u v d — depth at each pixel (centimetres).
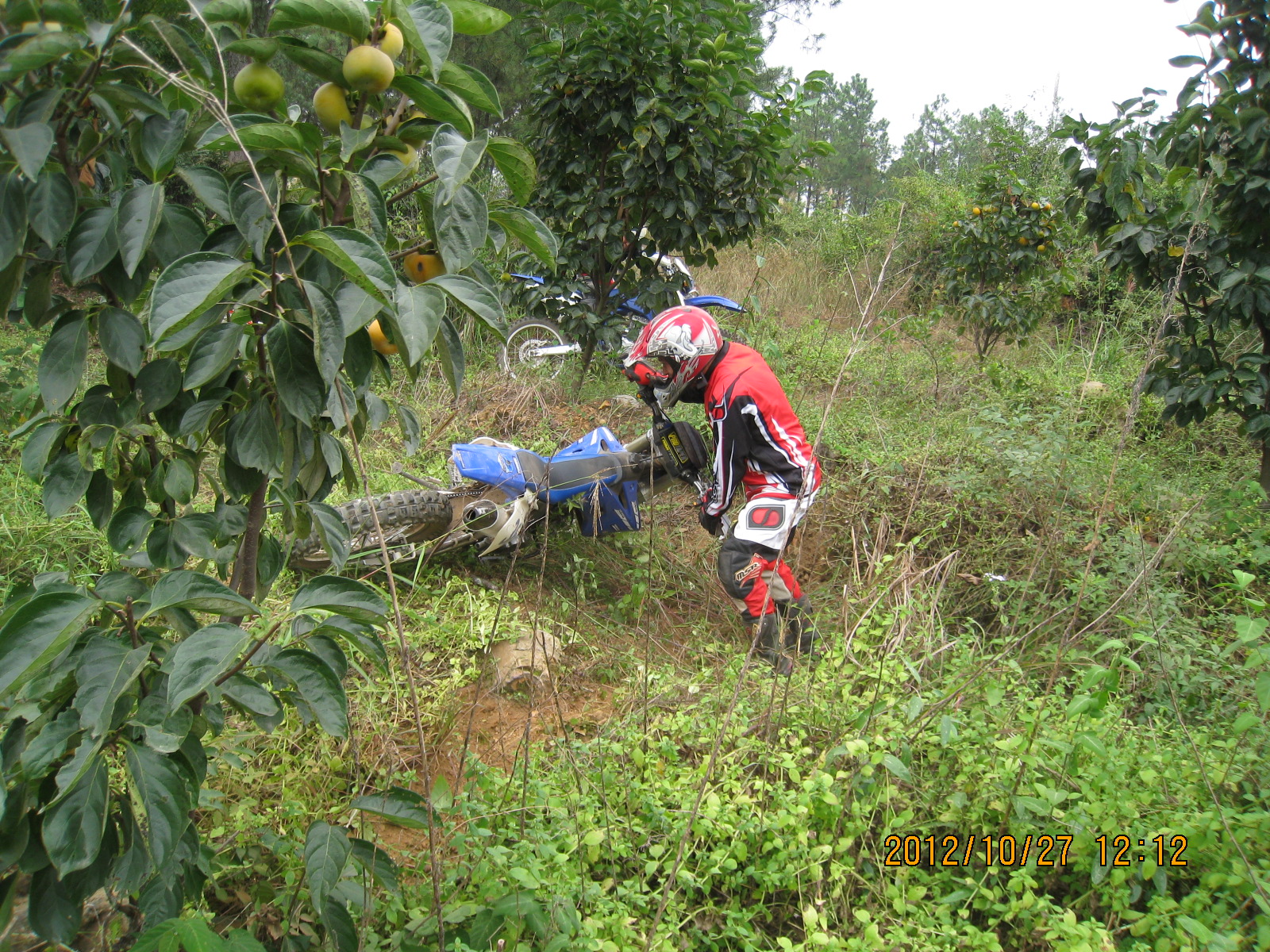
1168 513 488
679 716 298
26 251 153
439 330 168
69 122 144
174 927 149
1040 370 809
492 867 220
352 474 196
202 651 149
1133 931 221
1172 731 294
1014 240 854
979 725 273
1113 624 381
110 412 167
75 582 351
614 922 206
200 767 168
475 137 158
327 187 163
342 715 166
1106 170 514
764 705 307
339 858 174
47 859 154
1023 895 231
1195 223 397
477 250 159
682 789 260
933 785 263
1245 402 504
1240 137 456
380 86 149
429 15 155
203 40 157
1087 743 246
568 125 630
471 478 393
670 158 584
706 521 398
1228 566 429
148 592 167
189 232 155
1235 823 236
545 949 190
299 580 367
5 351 481
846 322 1025
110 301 158
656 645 390
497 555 419
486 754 306
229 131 138
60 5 131
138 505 183
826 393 698
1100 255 536
